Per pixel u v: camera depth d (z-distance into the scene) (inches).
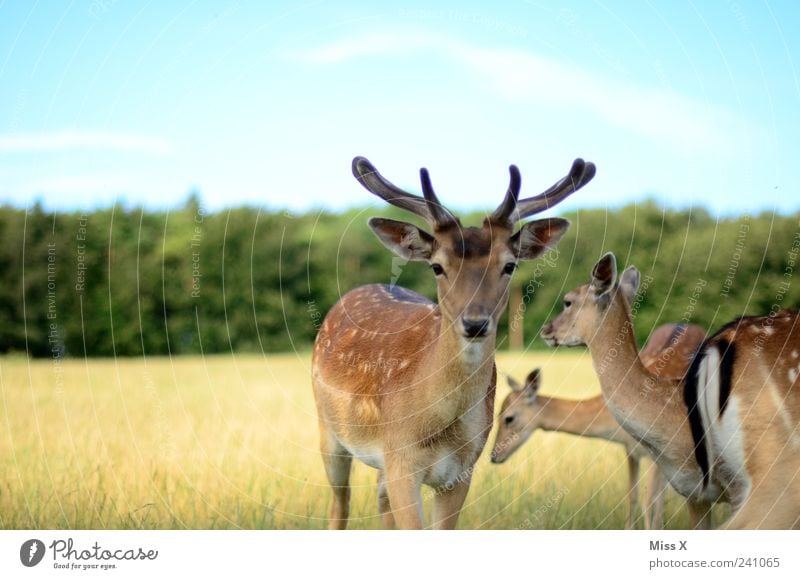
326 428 344.2
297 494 391.9
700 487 320.5
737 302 925.8
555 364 924.0
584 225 967.6
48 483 370.6
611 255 328.5
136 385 807.1
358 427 315.9
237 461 429.1
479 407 282.7
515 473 429.4
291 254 1043.9
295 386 800.3
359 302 356.5
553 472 426.6
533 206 308.2
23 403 647.8
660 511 362.0
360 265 1029.2
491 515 364.2
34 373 932.0
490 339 273.7
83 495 353.1
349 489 350.6
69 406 627.2
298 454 466.0
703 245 940.0
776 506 281.0
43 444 416.8
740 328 303.1
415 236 279.6
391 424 289.9
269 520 351.9
